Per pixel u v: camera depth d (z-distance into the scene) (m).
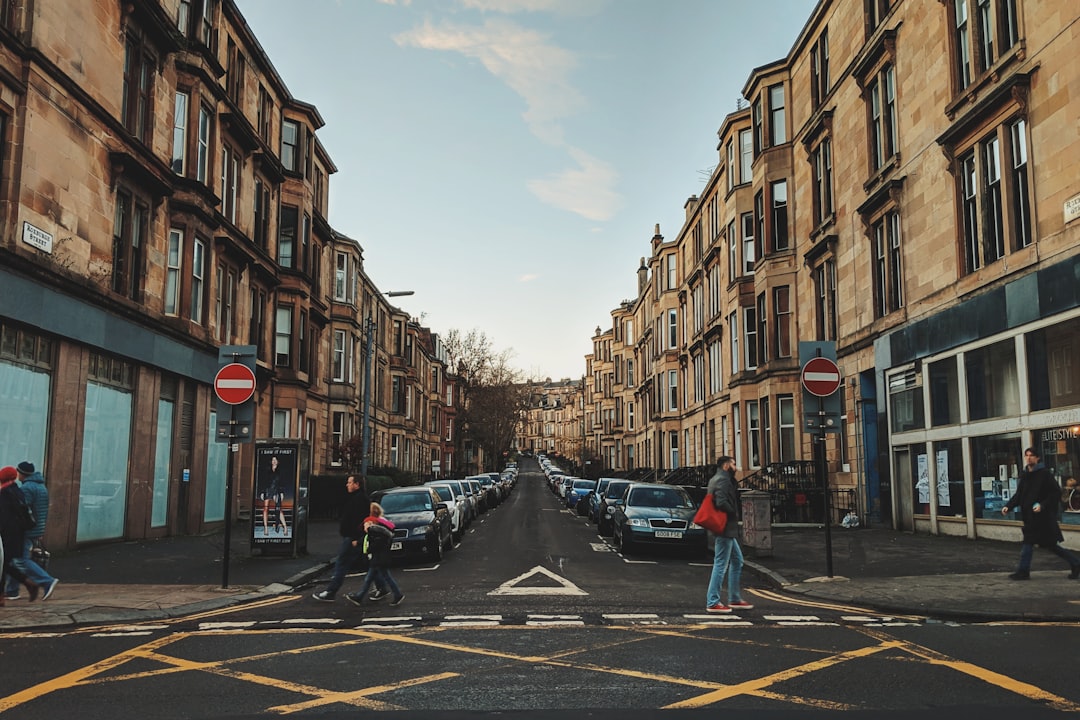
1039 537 11.52
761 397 29.02
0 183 14.38
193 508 22.27
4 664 7.20
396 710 5.63
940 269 18.75
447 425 83.81
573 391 175.12
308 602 11.12
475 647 7.78
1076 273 13.79
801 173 28.22
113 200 18.06
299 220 32.25
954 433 17.91
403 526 15.98
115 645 8.04
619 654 7.43
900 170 20.83
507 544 20.36
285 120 32.47
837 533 20.78
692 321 42.78
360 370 43.91
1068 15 14.13
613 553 18.08
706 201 39.47
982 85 16.88
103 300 17.16
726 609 9.90
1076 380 13.93
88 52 17.20
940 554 15.12
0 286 13.87
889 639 8.08
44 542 15.23
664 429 47.44
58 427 15.70
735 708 5.63
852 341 23.80
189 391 22.30
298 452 16.66
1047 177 14.70
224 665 7.09
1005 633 8.36
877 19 22.45
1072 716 5.42
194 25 22.52
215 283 24.03
